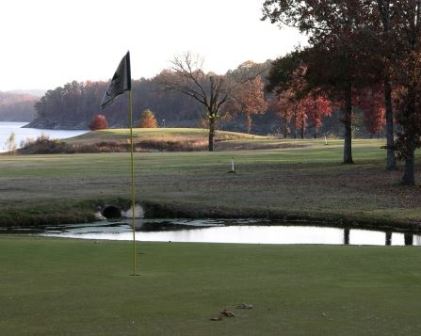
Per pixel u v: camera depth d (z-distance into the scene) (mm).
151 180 36469
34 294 8898
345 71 37469
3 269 11008
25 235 20453
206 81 93000
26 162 52438
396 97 36344
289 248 14070
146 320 7457
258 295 8883
